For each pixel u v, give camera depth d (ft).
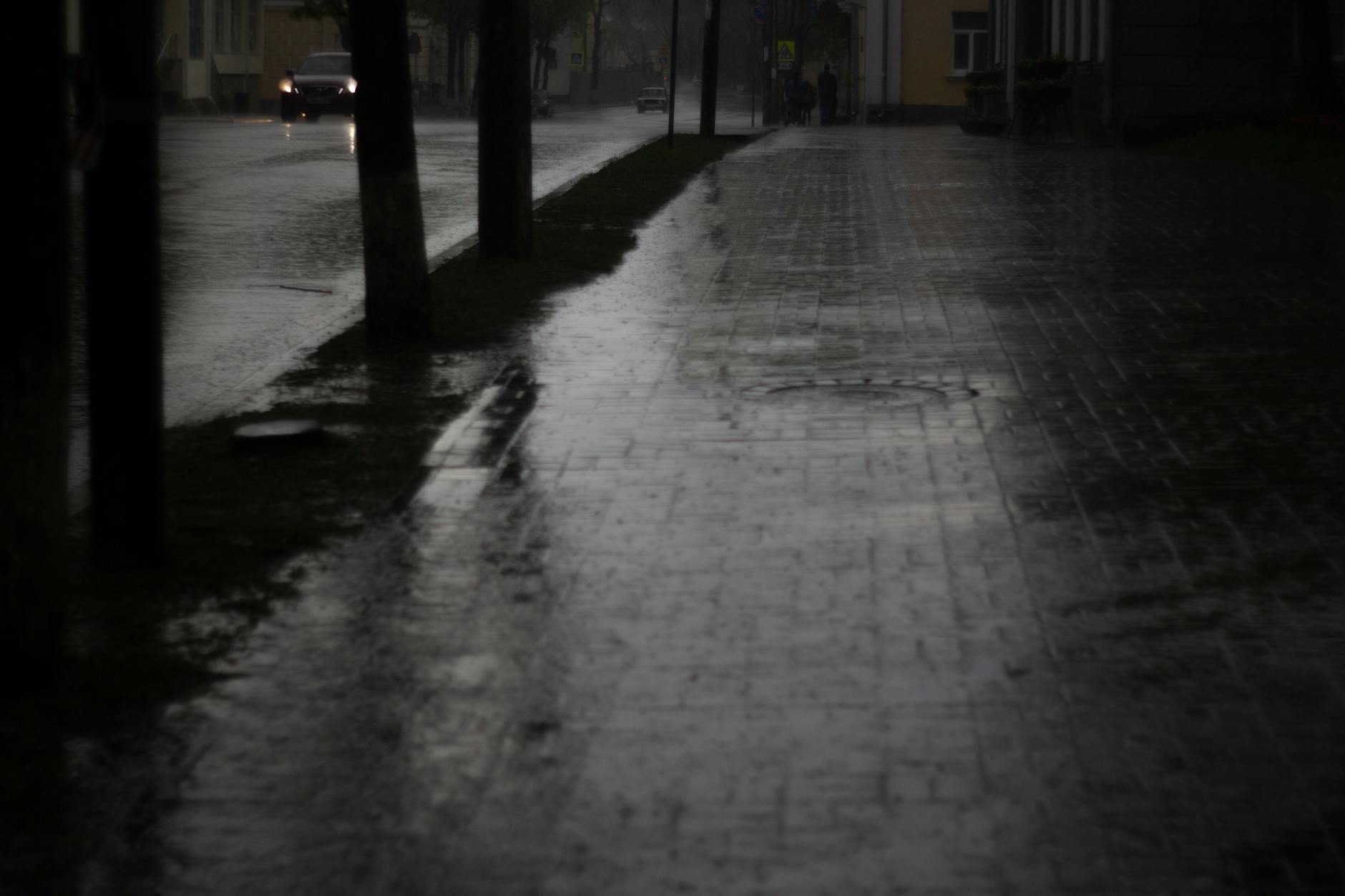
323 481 29.04
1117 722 18.19
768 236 66.08
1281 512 26.25
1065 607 21.94
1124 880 14.70
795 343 41.88
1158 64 122.21
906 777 16.84
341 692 19.57
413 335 42.32
